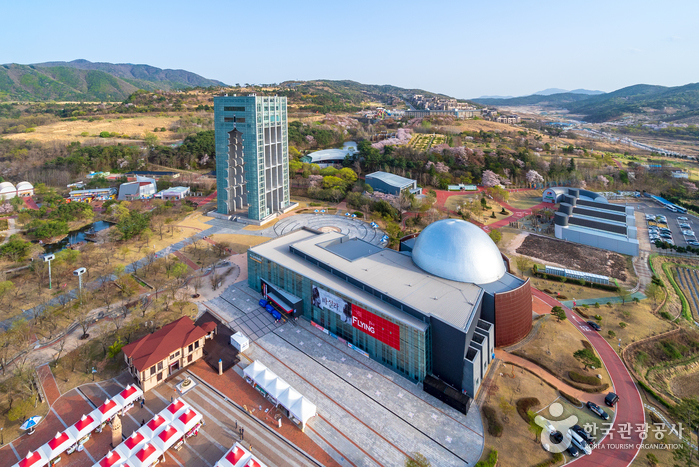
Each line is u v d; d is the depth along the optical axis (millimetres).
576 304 97188
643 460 55438
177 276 98688
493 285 79250
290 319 88750
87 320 84812
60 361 72000
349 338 80062
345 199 181500
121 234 127688
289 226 146375
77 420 60188
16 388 64062
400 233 130125
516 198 195500
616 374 72875
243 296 97500
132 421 60344
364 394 67188
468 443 57625
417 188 194375
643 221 158875
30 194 179625
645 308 95375
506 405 61500
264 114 143000
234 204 158125
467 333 63969
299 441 57906
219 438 58188
